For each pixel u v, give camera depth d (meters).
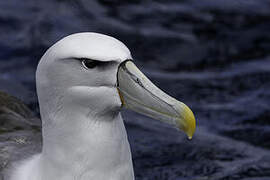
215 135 13.10
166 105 7.25
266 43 17.33
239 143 12.80
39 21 16.94
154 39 17.00
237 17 18.20
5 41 16.19
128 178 7.79
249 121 13.64
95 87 7.22
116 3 18.30
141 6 18.31
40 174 7.75
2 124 9.33
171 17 17.98
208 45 17.02
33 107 13.40
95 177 7.54
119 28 17.22
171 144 12.59
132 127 13.12
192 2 18.73
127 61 7.26
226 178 11.55
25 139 8.88
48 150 7.62
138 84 7.23
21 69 15.27
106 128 7.46
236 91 14.98
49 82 7.30
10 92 13.86
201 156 12.24
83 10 17.73
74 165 7.52
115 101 7.29
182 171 11.77
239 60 16.64
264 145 12.79
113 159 7.55
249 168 11.86
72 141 7.46
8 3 17.55
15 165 8.12
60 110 7.40
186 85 15.23
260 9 18.59
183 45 16.91
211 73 15.96
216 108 14.20
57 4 17.73
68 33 16.67
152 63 16.28
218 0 18.91
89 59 7.05
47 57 7.26
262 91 14.91
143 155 12.19
